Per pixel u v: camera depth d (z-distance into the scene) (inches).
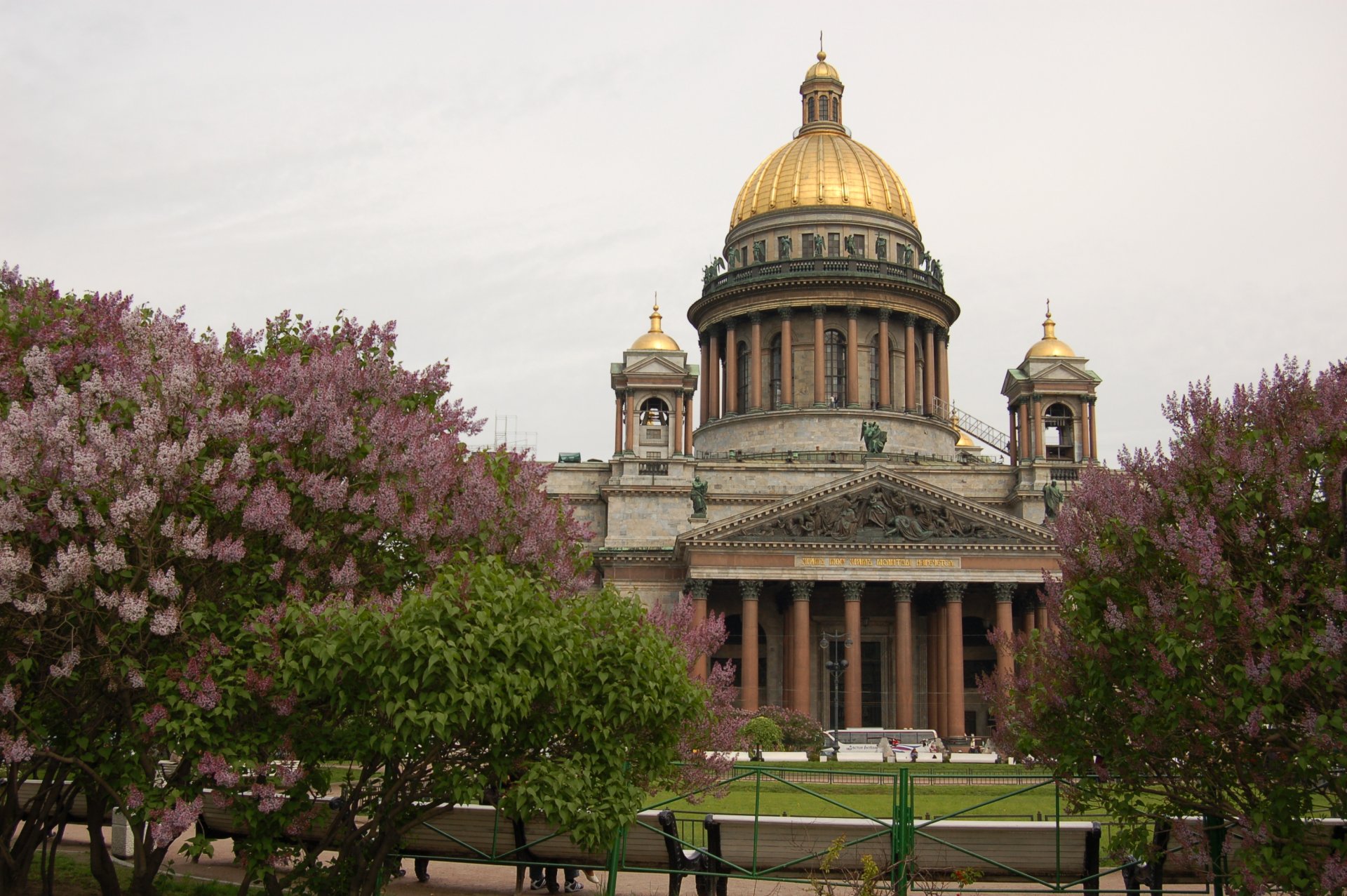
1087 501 1159.0
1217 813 1042.1
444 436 1406.3
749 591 4266.7
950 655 4254.4
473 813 1229.7
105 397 1141.7
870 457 4817.9
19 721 1052.5
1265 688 940.6
